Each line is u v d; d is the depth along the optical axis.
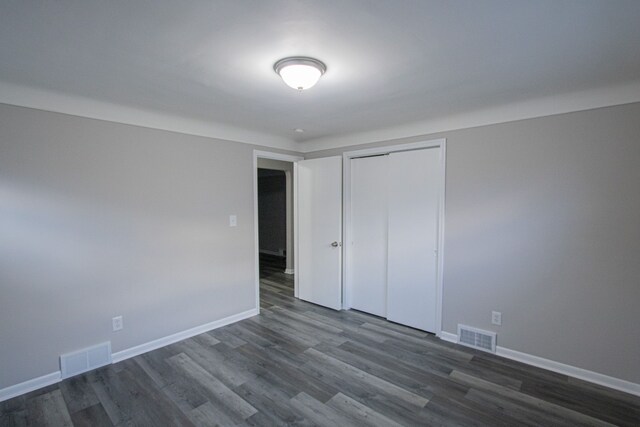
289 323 3.59
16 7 1.28
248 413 2.05
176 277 3.11
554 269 2.53
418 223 3.34
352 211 4.02
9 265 2.22
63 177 2.43
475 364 2.66
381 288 3.79
